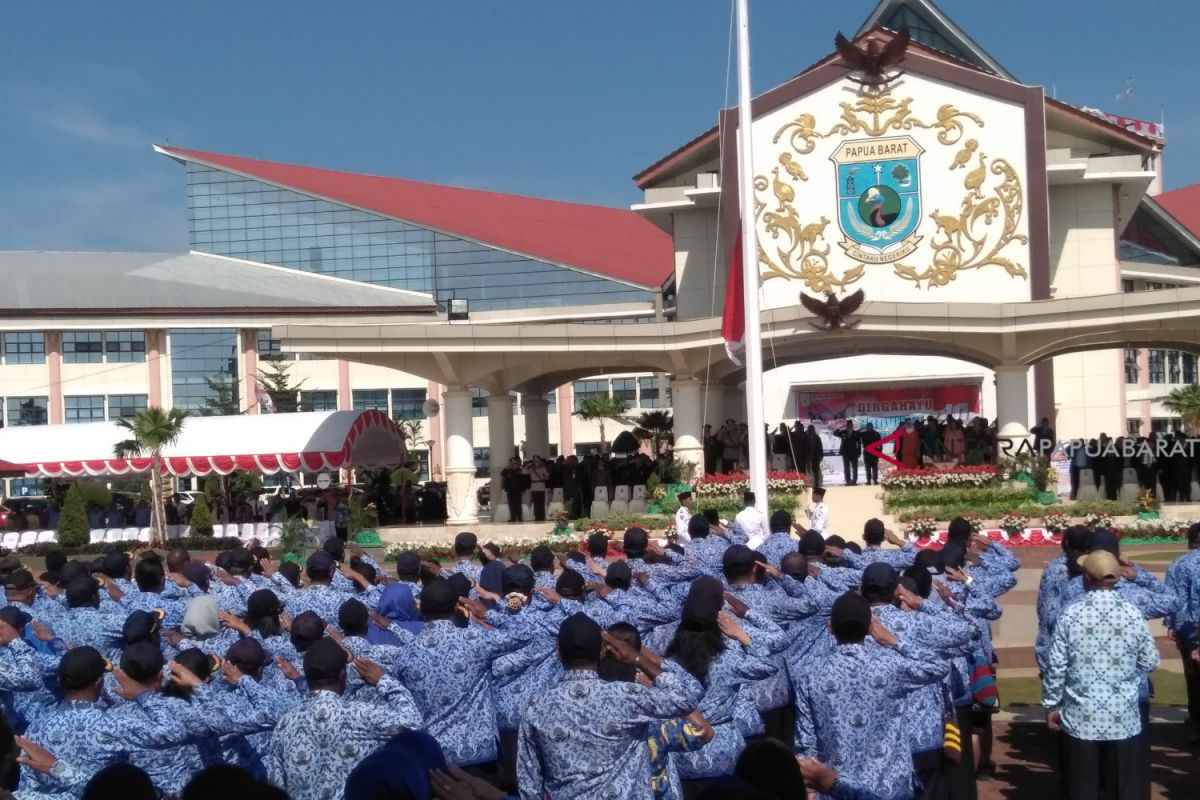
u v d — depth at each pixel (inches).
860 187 1667.1
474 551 508.1
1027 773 426.6
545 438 1744.6
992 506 1269.7
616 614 376.8
